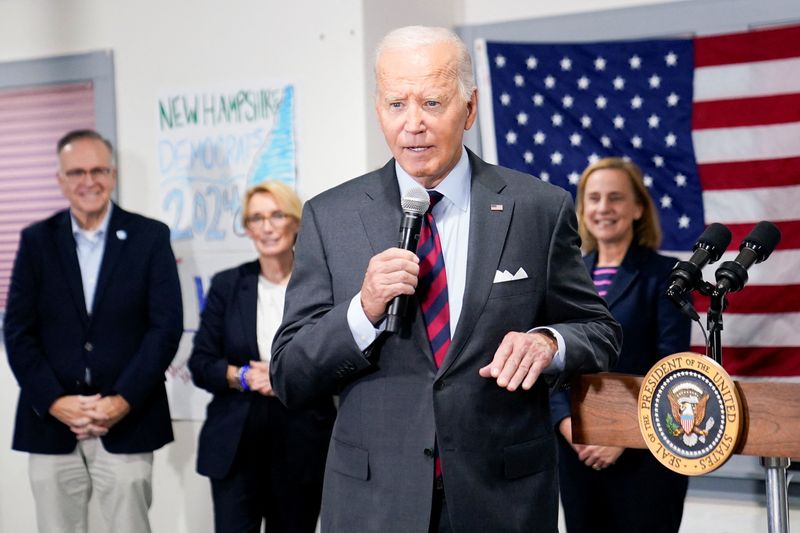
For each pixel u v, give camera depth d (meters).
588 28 4.44
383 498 1.92
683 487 3.35
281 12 4.27
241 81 4.34
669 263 3.49
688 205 4.25
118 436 3.73
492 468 1.93
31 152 4.71
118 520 3.74
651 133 4.31
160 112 4.48
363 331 1.90
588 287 2.10
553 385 1.96
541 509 1.97
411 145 1.92
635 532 3.34
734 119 4.20
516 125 4.45
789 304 4.07
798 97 4.11
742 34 4.20
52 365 3.76
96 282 3.80
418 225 1.93
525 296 1.99
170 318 3.77
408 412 1.94
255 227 3.71
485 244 1.99
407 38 1.93
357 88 4.14
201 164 4.42
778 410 1.70
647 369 3.43
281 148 4.27
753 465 4.05
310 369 1.95
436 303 1.98
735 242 4.18
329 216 2.09
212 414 3.71
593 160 4.38
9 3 4.73
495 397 1.94
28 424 3.78
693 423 1.75
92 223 3.88
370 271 1.85
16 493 4.74
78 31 4.63
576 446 3.42
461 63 1.94
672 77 4.29
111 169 3.91
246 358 3.68
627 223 3.57
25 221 4.74
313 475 3.59
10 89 4.73
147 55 4.51
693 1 4.28
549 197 2.07
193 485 4.46
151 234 3.85
